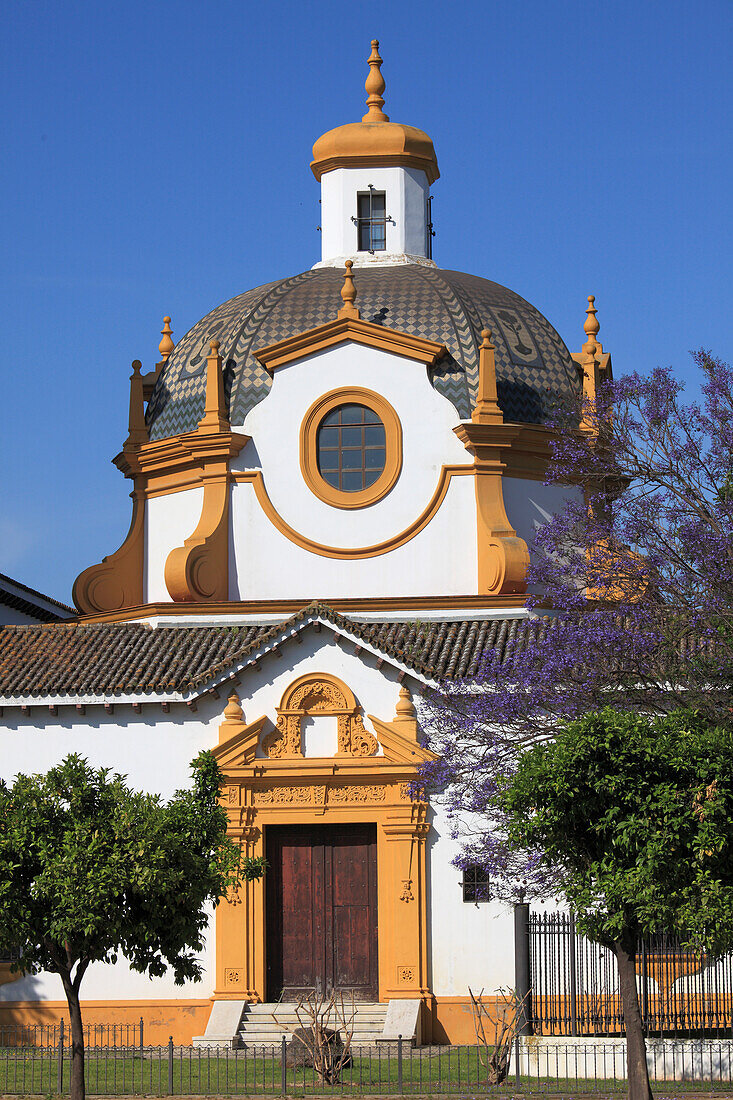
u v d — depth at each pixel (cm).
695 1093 2250
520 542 3209
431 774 2733
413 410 3331
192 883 2078
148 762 3011
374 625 3188
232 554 3334
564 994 2612
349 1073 2531
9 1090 2373
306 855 2989
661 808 1959
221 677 2994
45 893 2005
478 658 2970
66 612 4188
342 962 2948
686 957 2586
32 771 3030
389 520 3306
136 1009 2934
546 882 2616
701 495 2725
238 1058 2709
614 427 2808
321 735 2978
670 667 2583
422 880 2894
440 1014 2850
